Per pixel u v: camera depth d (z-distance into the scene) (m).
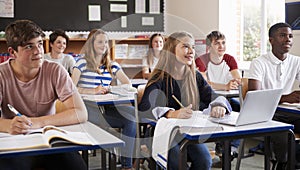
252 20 5.12
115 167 1.71
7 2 5.20
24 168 1.86
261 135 2.04
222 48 3.32
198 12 5.52
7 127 1.81
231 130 1.96
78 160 1.98
